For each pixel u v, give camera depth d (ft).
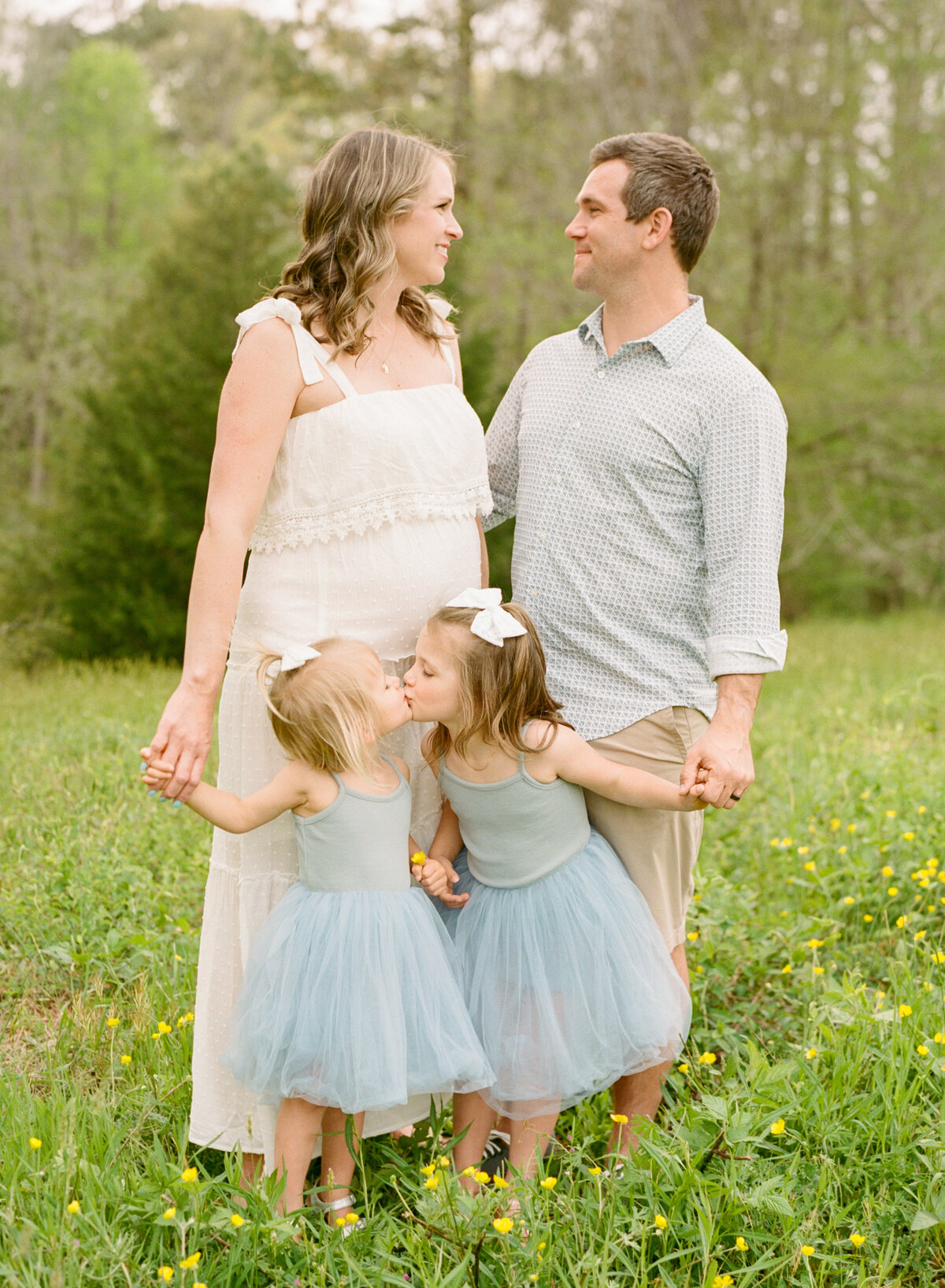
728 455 8.36
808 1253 6.96
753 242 49.93
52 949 11.44
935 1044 8.79
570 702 8.71
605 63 51.42
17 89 86.89
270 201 40.98
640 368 8.64
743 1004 10.78
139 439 37.88
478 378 37.14
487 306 50.16
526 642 7.92
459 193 57.00
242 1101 8.21
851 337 53.62
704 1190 7.35
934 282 51.85
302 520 7.95
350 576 8.03
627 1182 7.55
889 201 51.55
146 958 11.32
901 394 49.55
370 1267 7.02
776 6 49.57
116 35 108.37
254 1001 7.70
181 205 43.88
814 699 25.27
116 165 93.81
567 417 8.83
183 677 7.46
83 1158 7.50
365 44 58.54
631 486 8.54
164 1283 6.56
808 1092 8.42
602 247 8.47
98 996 10.56
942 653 33.37
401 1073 7.48
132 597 36.37
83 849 13.62
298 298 7.95
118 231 94.02
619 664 8.63
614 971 8.17
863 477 52.95
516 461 9.66
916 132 52.31
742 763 8.14
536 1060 8.03
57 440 42.34
